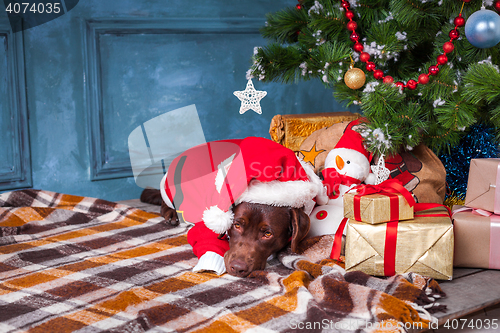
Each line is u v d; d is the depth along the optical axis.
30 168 2.84
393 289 1.46
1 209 2.47
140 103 3.12
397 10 1.93
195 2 3.20
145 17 3.04
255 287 1.55
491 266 1.72
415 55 2.40
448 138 2.15
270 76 2.42
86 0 2.86
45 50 2.79
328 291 1.46
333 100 3.78
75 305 1.43
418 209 1.78
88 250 2.02
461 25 1.88
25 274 1.71
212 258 1.71
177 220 2.39
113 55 2.98
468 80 1.77
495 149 2.46
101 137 3.01
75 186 3.00
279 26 2.38
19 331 1.26
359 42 2.19
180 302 1.43
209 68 3.31
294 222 1.64
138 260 1.87
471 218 1.71
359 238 1.61
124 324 1.27
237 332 1.25
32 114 2.80
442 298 1.49
